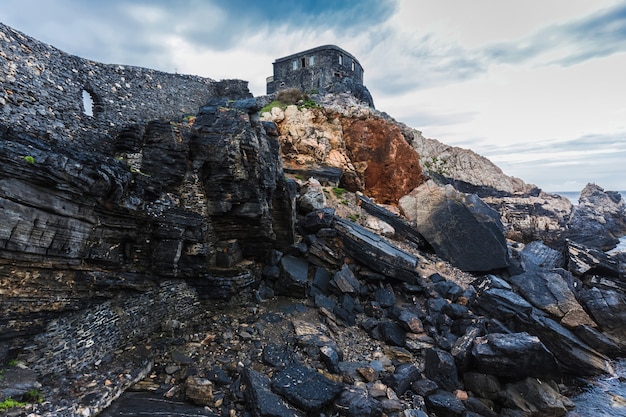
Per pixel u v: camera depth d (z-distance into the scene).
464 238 23.19
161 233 12.47
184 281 13.86
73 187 8.91
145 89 18.53
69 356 9.16
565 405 12.80
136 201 11.32
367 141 32.03
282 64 45.81
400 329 15.53
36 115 11.67
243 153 14.84
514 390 13.08
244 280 15.24
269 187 16.42
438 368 13.03
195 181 14.32
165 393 9.57
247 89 27.97
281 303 16.09
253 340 12.70
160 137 13.73
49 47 12.44
